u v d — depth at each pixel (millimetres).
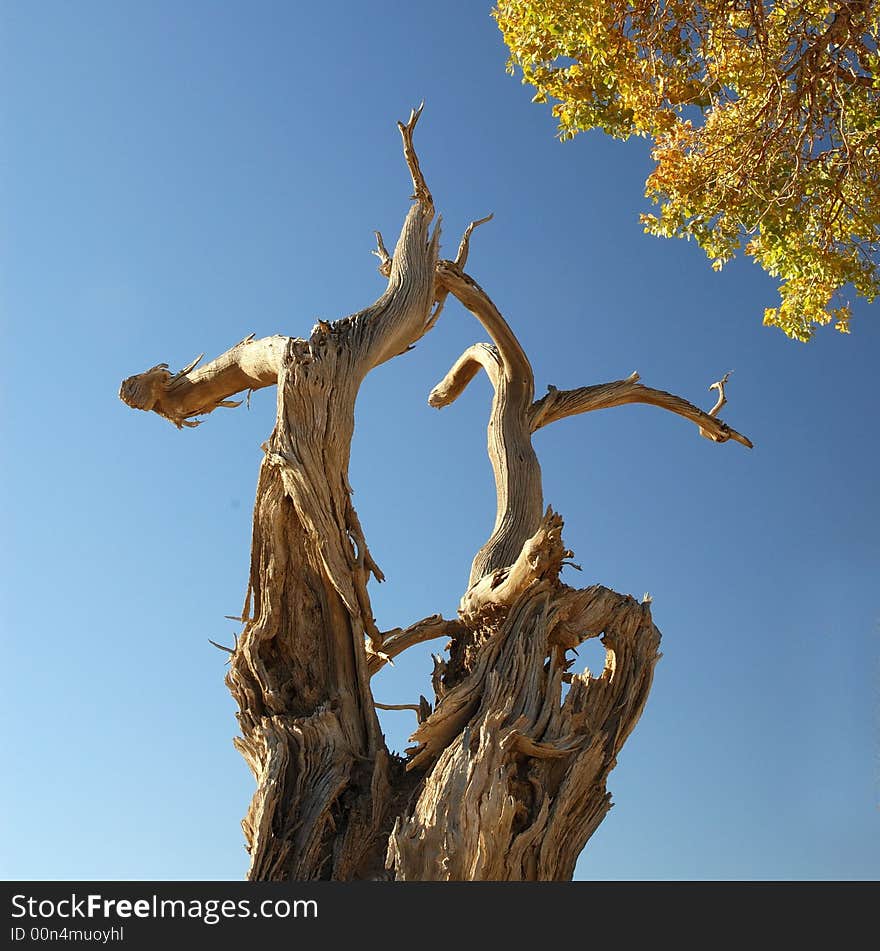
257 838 9188
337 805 9586
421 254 11594
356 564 10352
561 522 9961
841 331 14383
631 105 12812
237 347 11633
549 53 12570
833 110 13047
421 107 11820
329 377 10422
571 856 9328
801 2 12148
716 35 12445
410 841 8484
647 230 13211
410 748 9836
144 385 12188
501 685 9602
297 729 9734
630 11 12352
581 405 13820
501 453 12844
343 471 10438
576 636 10125
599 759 9656
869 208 13531
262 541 10469
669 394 14492
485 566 11898
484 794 8711
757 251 14305
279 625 10430
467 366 14492
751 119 12891
